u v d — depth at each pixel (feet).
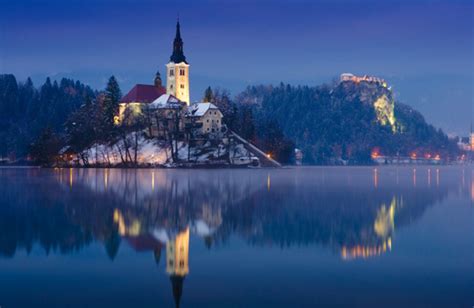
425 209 325.62
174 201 361.71
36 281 161.17
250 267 175.73
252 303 143.13
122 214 294.05
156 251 198.29
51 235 228.02
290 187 500.33
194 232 237.45
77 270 172.55
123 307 140.46
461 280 161.38
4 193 412.16
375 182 620.08
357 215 294.25
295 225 258.16
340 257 188.85
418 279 162.71
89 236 226.99
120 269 173.58
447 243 213.25
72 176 652.89
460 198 402.93
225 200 370.94
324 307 140.26
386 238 224.74
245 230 241.76
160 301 144.77
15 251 197.57
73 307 140.67
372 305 141.79
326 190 468.75
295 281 160.97
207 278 163.53
